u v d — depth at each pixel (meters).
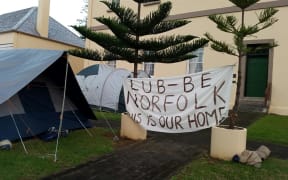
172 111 6.54
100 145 6.72
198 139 7.62
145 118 6.91
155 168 5.42
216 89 6.08
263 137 7.74
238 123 9.54
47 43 18.22
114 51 7.55
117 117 10.61
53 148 6.32
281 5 11.70
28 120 6.95
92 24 17.56
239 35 5.82
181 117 6.43
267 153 6.07
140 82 6.99
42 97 7.54
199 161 5.77
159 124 6.70
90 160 5.73
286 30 11.60
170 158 5.99
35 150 6.14
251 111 11.70
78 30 7.63
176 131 6.50
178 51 7.45
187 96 6.38
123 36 7.26
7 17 20.94
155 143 7.12
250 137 7.75
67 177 4.88
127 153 6.26
